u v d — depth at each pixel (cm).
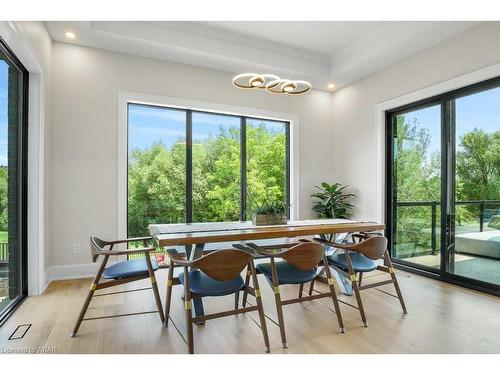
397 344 209
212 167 456
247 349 202
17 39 242
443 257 364
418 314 260
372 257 247
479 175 331
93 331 226
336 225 301
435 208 379
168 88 411
